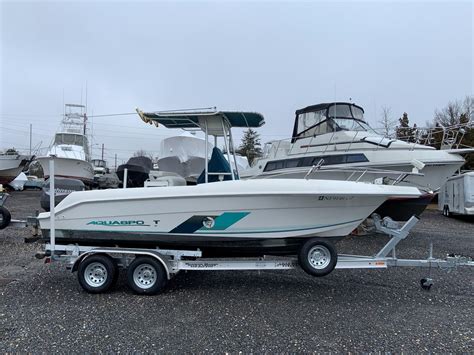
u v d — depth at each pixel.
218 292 4.57
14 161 18.42
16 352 3.01
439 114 31.45
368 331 3.47
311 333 3.41
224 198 4.34
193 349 3.09
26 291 4.54
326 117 10.09
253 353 3.03
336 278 5.23
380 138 8.91
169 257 4.55
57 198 5.33
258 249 4.53
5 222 6.10
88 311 3.90
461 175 12.92
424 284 4.71
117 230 4.57
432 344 3.22
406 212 6.90
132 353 3.01
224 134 5.66
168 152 7.51
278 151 10.66
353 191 4.25
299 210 4.35
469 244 8.14
